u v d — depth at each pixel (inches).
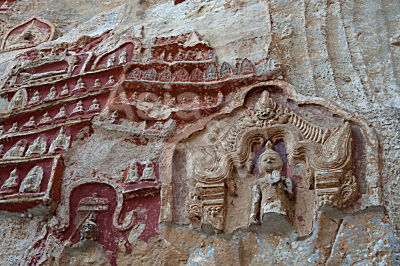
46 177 118.5
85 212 113.2
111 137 123.3
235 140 112.2
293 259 97.7
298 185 105.4
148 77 128.1
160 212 108.3
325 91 116.8
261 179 106.3
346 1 136.1
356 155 103.5
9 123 134.7
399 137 103.6
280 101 117.8
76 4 182.2
